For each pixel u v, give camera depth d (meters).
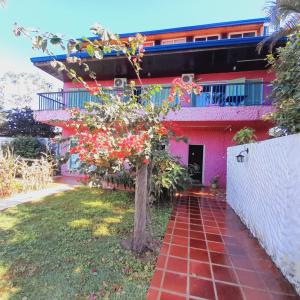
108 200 6.98
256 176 4.48
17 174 8.68
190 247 3.92
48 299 2.50
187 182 7.96
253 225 4.56
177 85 3.65
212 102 10.20
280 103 5.67
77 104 11.77
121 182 8.02
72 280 2.86
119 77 12.68
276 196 3.45
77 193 7.94
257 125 10.26
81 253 3.54
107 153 2.92
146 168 3.78
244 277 3.04
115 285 2.78
